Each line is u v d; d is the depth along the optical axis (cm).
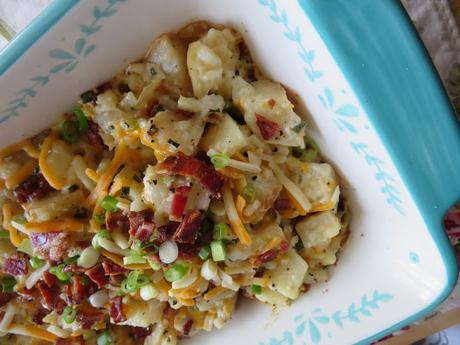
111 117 20
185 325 25
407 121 16
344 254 23
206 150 20
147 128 20
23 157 21
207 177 20
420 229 19
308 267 23
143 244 21
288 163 22
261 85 20
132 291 22
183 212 20
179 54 20
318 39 16
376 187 20
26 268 23
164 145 20
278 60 19
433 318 29
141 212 21
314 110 20
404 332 29
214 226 21
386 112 16
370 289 22
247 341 25
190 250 21
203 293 23
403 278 21
